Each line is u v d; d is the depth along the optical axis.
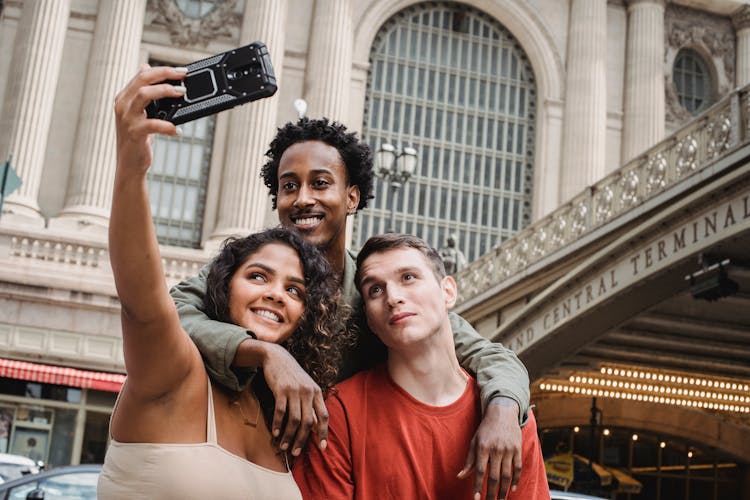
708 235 13.30
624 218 15.45
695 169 13.49
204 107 2.04
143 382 2.18
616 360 22.08
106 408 25.53
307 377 2.34
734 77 36.72
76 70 29.42
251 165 29.36
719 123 13.40
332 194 3.11
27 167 27.48
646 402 30.06
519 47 34.97
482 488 2.61
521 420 2.63
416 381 2.75
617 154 34.41
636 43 35.16
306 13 32.34
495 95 34.22
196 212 29.92
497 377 2.73
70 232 26.12
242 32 31.11
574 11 34.72
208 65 2.07
